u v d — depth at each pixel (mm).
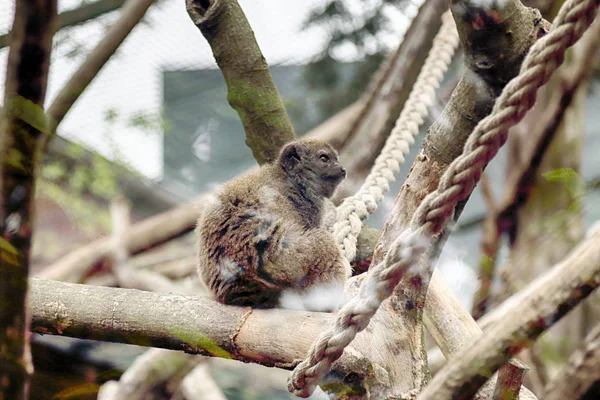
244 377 13164
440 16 9266
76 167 9406
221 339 4883
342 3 8602
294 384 3809
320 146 7180
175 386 9219
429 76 7641
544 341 6578
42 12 2604
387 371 4320
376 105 10164
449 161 4246
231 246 5809
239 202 6074
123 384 8969
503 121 3193
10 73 2684
